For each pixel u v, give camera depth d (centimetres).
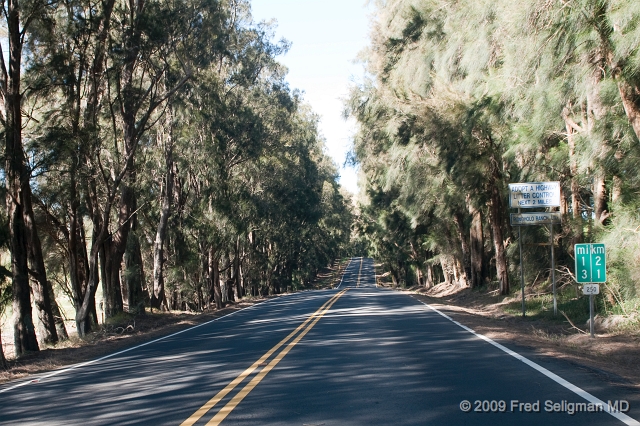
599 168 1477
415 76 2919
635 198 1482
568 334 1595
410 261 6706
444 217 3700
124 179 2642
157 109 3250
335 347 1352
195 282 3825
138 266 3080
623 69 1229
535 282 2888
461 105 2469
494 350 1212
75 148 2070
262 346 1443
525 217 1994
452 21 2414
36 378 1194
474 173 2644
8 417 814
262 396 852
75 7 2222
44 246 2792
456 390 838
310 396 841
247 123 3806
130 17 2394
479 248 3878
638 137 1262
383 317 2138
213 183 3722
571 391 803
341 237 10069
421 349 1266
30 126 2498
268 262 6384
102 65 2372
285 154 5006
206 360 1257
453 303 3656
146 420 736
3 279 2031
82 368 1295
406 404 769
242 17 3462
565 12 1222
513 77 1535
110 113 2541
